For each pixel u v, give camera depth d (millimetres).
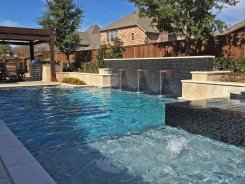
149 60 16922
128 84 18641
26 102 13656
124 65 18891
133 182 4949
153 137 7453
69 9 28047
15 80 24641
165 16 15414
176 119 8234
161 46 19266
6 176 4203
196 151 6367
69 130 8344
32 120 9688
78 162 5828
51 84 20953
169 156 6113
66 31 28125
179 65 15055
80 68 26281
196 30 15227
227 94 11039
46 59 32000
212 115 7086
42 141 7273
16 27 21750
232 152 6266
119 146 6789
